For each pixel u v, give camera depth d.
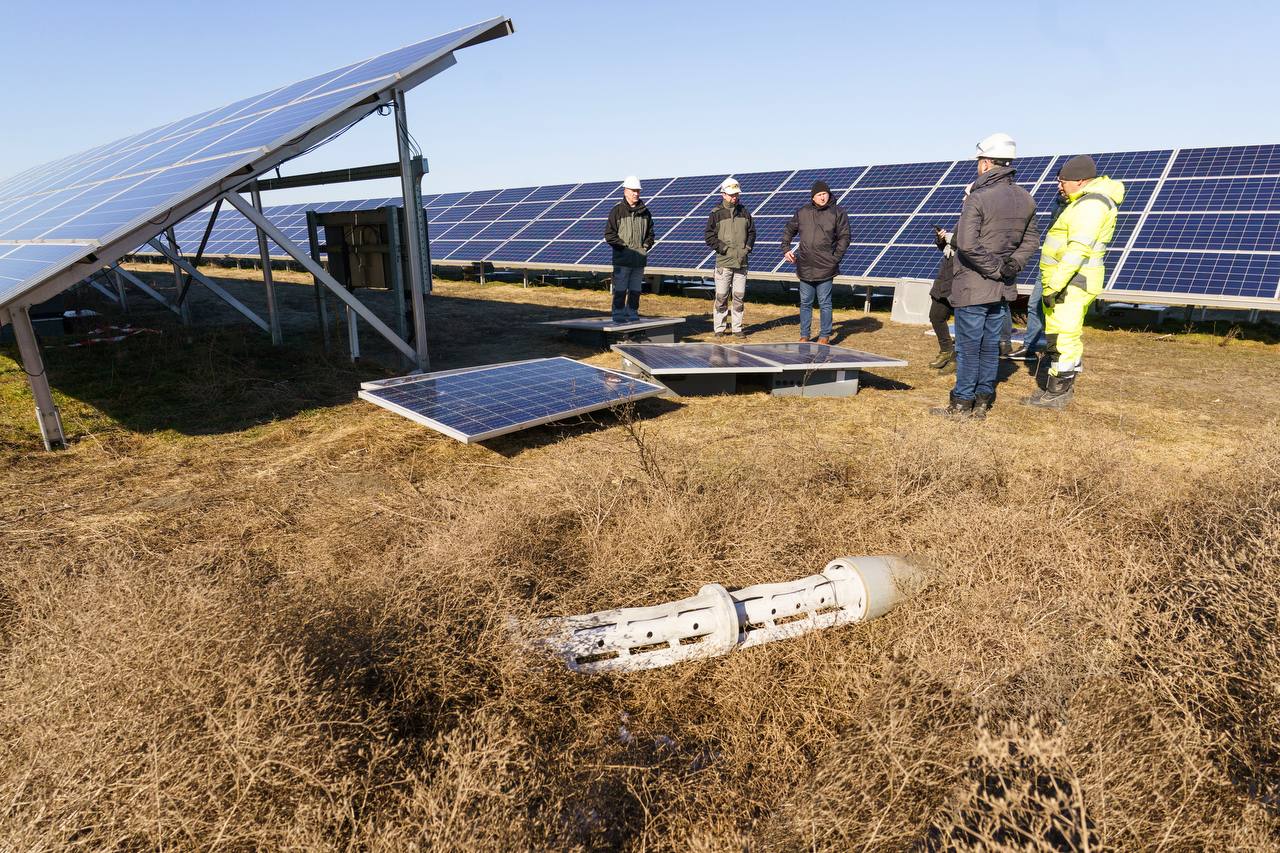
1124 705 2.11
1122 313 10.98
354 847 1.78
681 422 5.82
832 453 4.94
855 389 6.75
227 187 5.57
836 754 2.12
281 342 8.80
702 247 13.60
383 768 2.00
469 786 1.80
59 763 1.85
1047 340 8.40
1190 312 9.98
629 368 7.23
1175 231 10.20
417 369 7.73
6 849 1.68
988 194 5.26
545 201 18.56
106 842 1.75
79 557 3.50
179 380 6.95
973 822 1.82
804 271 8.61
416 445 5.30
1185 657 2.27
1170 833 1.79
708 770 2.23
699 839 1.97
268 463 4.98
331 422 5.91
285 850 1.73
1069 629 2.44
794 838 1.86
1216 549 2.92
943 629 2.53
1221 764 2.04
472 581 2.69
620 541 3.38
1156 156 12.08
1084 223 5.51
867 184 14.32
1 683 2.21
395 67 6.66
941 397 6.66
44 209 7.58
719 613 2.73
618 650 2.65
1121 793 1.84
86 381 6.86
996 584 2.72
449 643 2.36
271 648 2.09
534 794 2.01
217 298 13.51
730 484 4.25
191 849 1.77
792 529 3.55
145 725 1.88
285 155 5.85
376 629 2.37
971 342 5.66
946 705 2.20
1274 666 2.16
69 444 5.35
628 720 2.49
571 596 2.98
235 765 1.83
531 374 6.31
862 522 3.62
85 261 4.90
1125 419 5.84
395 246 7.36
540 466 4.63
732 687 2.55
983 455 4.36
